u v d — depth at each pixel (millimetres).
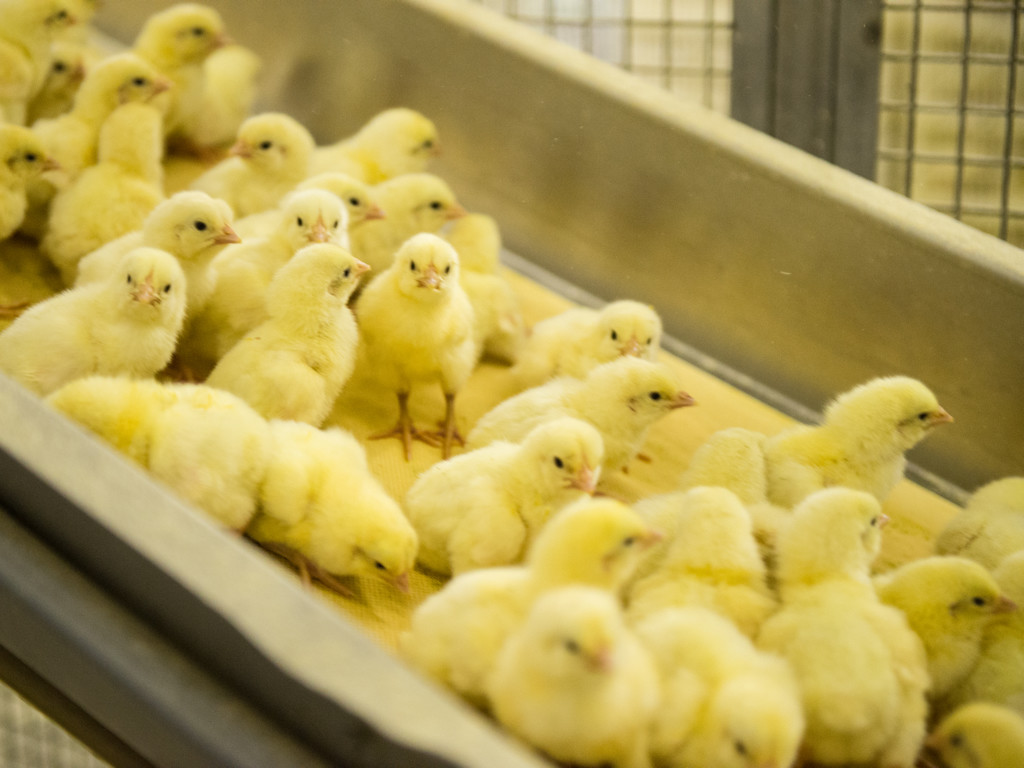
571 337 1153
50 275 1159
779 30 1484
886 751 943
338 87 1350
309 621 879
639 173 1251
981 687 982
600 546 912
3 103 1203
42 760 1118
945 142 1538
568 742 889
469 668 913
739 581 966
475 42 1283
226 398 997
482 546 1000
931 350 1174
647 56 1573
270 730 886
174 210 1065
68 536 921
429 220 1202
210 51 1275
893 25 1484
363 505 992
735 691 900
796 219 1201
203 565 889
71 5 1220
